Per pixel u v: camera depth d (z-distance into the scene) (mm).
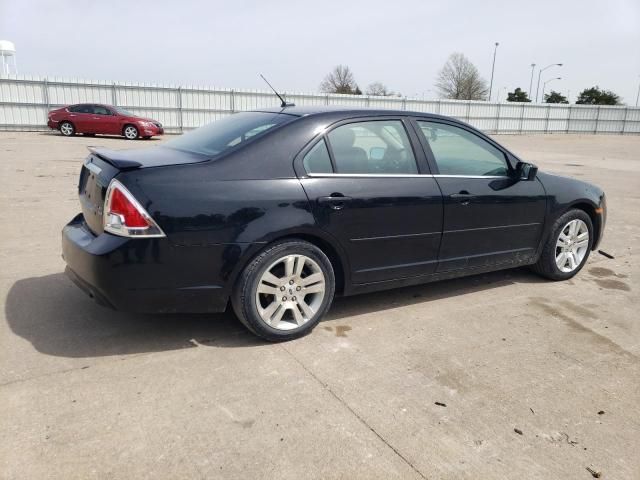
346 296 3988
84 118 20812
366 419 2672
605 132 40938
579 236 5000
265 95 29141
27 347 3279
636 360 3447
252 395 2844
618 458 2461
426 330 3781
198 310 3268
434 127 4078
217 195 3137
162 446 2402
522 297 4523
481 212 4180
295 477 2246
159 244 3023
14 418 2557
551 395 2979
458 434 2586
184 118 27500
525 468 2365
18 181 9445
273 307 3400
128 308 3104
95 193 3291
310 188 3391
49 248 5410
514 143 27203
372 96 32125
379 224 3666
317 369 3156
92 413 2623
